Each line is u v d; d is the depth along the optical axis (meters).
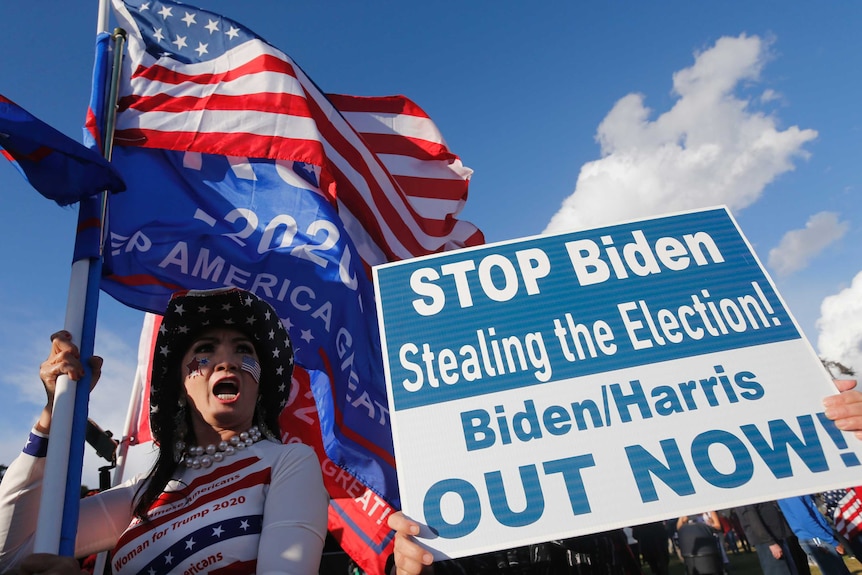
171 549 1.64
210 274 3.06
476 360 2.12
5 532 1.72
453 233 5.29
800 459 1.88
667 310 2.20
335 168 3.81
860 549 3.33
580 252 2.36
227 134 3.33
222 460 1.88
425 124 5.36
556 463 1.91
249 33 3.62
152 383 2.08
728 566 8.68
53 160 2.21
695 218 2.42
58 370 1.86
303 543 1.60
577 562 2.05
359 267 3.44
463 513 1.84
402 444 1.96
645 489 1.85
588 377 2.06
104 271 2.77
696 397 2.01
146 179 3.11
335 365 3.17
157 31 3.44
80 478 1.79
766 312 2.18
